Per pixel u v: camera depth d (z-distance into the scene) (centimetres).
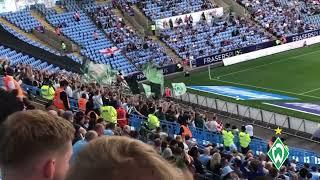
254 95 4891
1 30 4719
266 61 6125
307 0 7406
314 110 4359
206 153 1906
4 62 3042
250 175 1653
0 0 5850
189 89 5225
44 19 5962
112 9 6456
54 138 252
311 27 6862
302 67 5781
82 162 194
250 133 3225
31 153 247
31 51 4588
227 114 4212
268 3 7181
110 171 189
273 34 6650
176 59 5994
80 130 1251
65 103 2038
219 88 5194
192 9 6694
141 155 193
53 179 252
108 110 2112
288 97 4788
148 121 2348
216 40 6325
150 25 6338
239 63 6119
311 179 2122
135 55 5819
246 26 6650
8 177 250
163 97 4638
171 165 196
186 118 2920
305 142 3572
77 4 6341
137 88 4594
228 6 6962
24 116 259
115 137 205
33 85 2686
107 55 5722
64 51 5503
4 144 248
